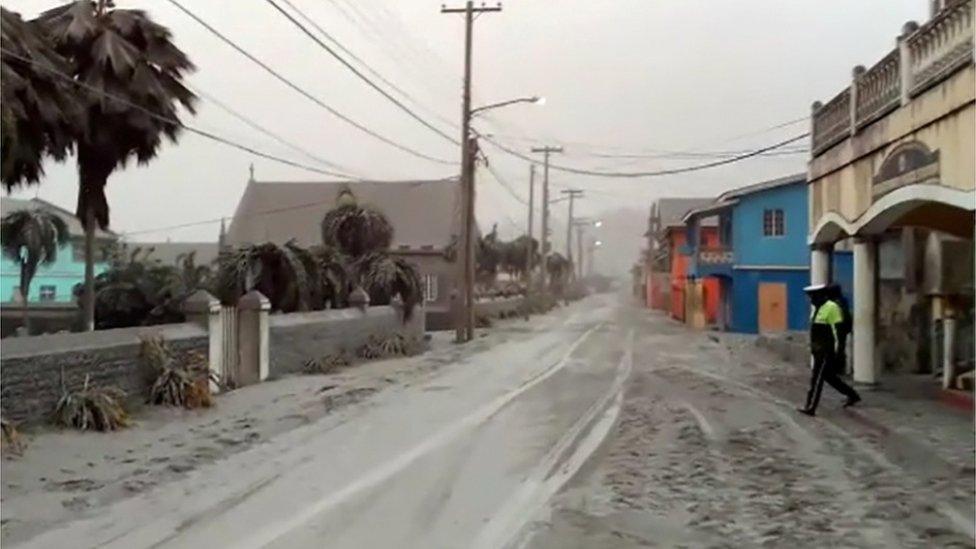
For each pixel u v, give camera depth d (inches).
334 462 420.5
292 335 826.2
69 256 1978.3
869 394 650.2
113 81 713.0
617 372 858.1
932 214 642.8
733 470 398.9
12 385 454.3
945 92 486.6
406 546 284.8
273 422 533.6
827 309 569.0
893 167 576.1
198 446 452.1
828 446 456.4
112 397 512.7
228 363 703.1
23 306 1206.3
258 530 302.4
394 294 1186.6
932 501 340.8
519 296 2527.1
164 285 936.3
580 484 373.1
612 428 518.6
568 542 288.5
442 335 1492.4
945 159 487.5
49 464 398.6
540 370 876.0
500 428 520.7
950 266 757.3
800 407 601.0
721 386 733.3
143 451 435.8
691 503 339.3
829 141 743.1
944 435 473.4
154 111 740.0
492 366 919.0
